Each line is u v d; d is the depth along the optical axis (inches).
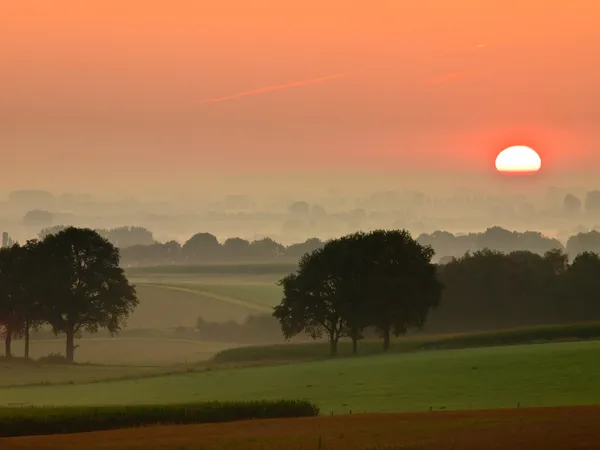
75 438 5718.5
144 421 6555.1
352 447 5167.3
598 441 5216.5
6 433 6171.3
